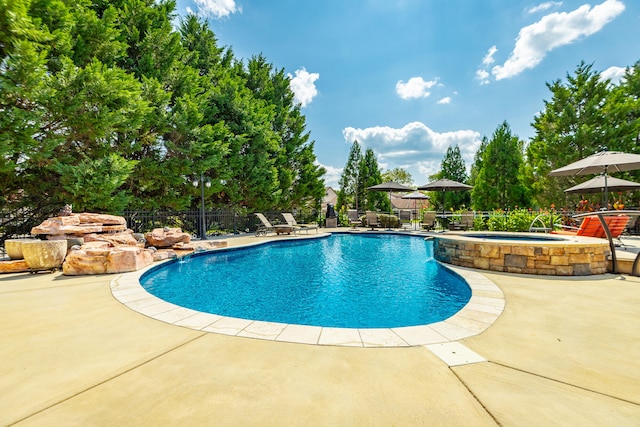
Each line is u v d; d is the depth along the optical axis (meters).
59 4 9.12
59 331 3.41
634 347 2.91
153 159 14.02
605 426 1.79
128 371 2.50
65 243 7.04
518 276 6.18
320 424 1.83
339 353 2.84
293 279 7.31
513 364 2.60
